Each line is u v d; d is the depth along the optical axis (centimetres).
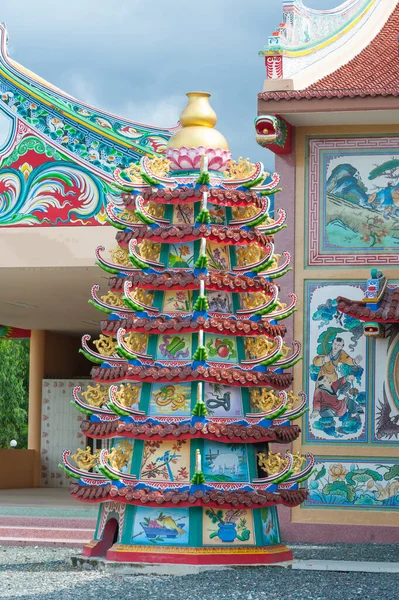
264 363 1357
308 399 1850
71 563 1405
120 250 1448
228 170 1427
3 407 5009
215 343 1356
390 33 2356
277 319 1459
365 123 1892
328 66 2058
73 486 1365
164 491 1312
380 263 1869
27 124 2098
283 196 1906
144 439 1323
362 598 1135
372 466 1820
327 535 1812
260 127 1812
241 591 1173
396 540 1795
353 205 1889
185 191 1363
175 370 1320
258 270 1391
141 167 1384
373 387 1836
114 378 1351
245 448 1345
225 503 1299
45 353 3247
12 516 1884
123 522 1336
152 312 1365
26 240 2066
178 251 1384
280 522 1828
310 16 2033
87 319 2967
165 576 1284
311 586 1211
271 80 1839
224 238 1362
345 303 1756
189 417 1324
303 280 1881
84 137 2069
